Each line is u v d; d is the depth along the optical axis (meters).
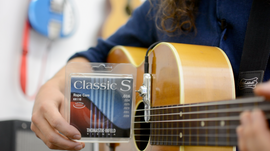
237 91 0.72
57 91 0.81
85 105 0.69
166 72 0.72
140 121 0.84
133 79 0.70
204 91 0.66
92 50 1.23
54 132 0.68
